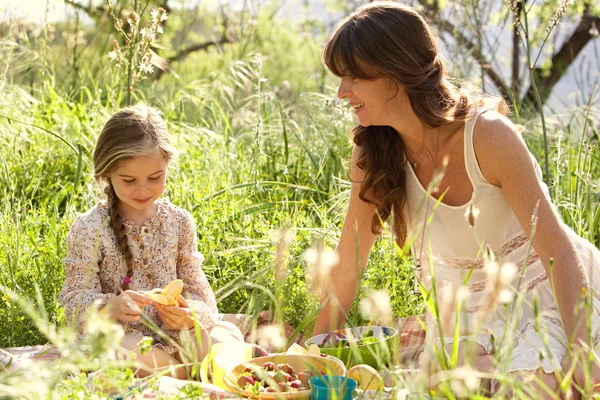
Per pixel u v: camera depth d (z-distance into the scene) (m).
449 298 1.91
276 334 2.00
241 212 3.83
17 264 3.29
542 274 2.63
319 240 1.93
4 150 4.67
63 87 6.21
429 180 2.70
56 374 1.75
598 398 2.07
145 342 1.93
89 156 4.20
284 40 11.16
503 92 7.83
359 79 2.56
